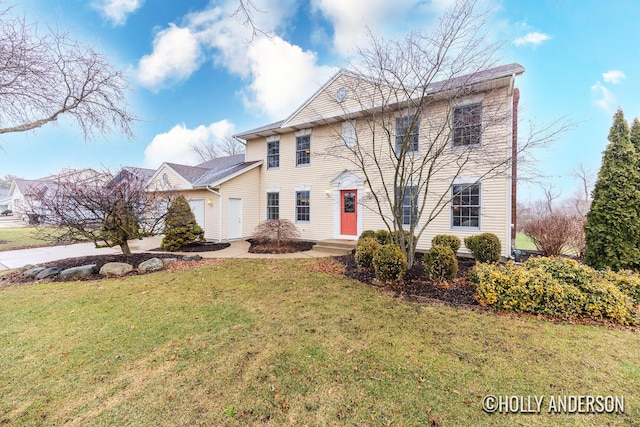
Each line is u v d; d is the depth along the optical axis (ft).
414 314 13.25
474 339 10.80
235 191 40.88
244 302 15.05
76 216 23.31
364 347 10.24
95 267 21.38
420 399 7.54
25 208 23.88
